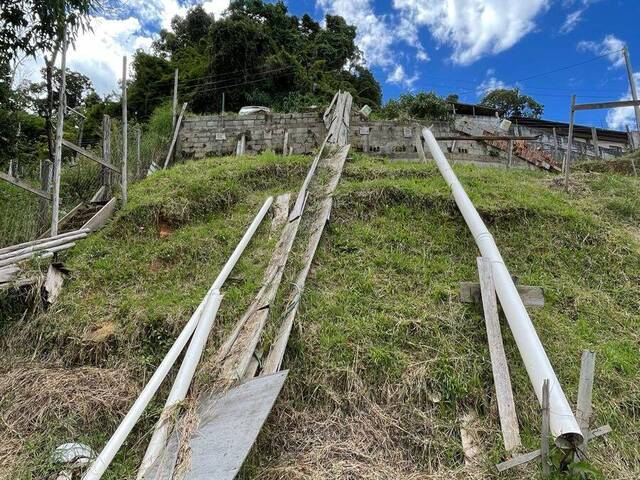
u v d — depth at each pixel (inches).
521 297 137.8
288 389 118.0
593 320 146.9
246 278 166.6
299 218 194.7
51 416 117.3
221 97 732.7
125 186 239.3
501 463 95.0
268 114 407.2
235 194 241.6
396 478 96.7
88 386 126.0
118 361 137.6
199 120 411.2
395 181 225.5
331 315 141.4
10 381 129.7
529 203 201.8
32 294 159.0
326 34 1021.8
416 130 397.1
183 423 102.1
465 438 106.8
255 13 967.0
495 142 406.6
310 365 124.2
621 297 157.6
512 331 122.4
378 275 162.6
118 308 156.7
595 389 118.4
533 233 187.8
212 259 187.8
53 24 186.1
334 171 252.2
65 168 310.5
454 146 401.1
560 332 138.9
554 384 100.5
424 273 163.0
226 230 206.7
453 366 122.6
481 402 115.6
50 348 146.2
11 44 187.2
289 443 105.7
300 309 142.2
